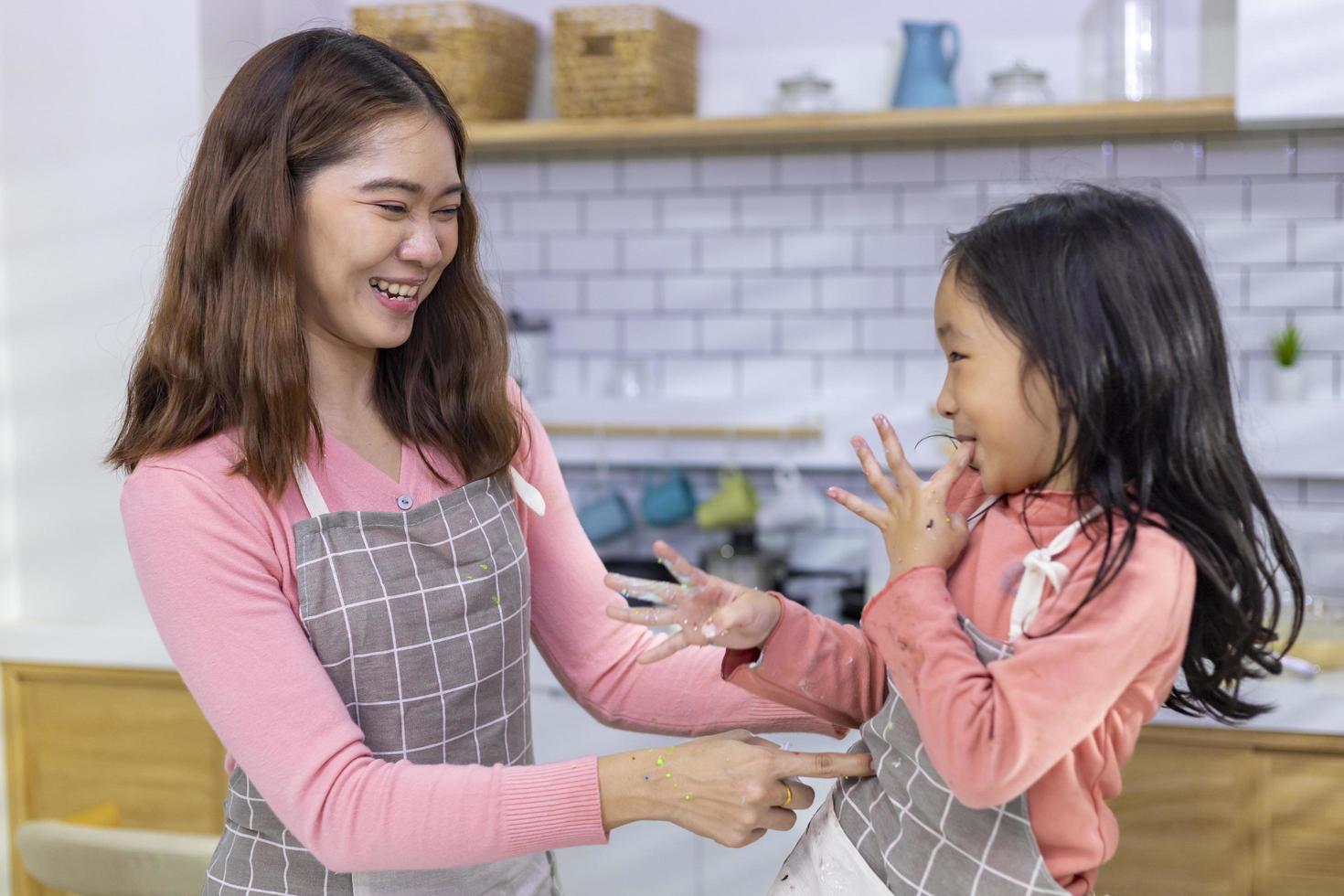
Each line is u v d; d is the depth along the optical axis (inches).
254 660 47.0
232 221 48.9
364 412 54.6
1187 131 115.0
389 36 118.6
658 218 130.0
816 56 125.2
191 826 106.4
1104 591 39.5
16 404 109.3
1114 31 111.5
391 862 46.2
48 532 109.6
